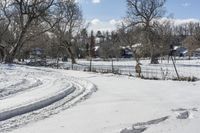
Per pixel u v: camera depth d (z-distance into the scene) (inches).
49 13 2255.2
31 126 458.0
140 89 805.9
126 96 698.2
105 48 3971.5
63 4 2364.7
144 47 2839.6
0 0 2267.5
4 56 2319.1
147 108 549.6
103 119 486.0
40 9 2192.4
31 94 709.9
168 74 1382.9
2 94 713.0
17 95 698.8
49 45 2925.7
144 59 3555.6
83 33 3152.1
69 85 885.2
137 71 1229.7
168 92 736.3
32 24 2290.8
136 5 2812.5
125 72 1491.1
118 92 765.9
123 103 609.0
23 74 1249.4
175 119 466.3
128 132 412.2
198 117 472.4
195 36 4525.1
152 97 672.4
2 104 586.2
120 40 3176.7
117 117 494.9
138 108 553.6
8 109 535.5
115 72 1374.3
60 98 693.9
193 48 4434.1
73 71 1446.9
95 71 1444.4
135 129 421.1
